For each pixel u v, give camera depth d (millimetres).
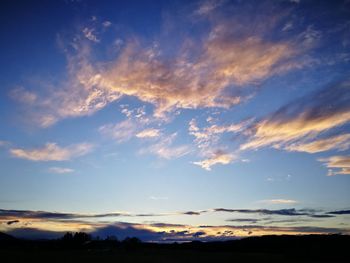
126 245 108750
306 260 68750
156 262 64625
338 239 82688
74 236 111812
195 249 104250
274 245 97375
